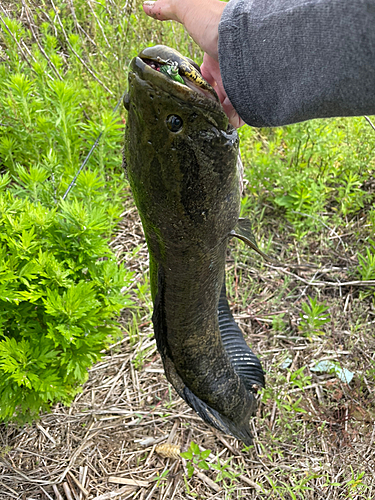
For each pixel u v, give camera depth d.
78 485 0.74
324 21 0.36
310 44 0.37
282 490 0.76
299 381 0.84
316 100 0.39
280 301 1.07
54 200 0.88
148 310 1.01
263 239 1.17
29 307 0.68
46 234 0.71
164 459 0.79
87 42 1.41
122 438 0.81
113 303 0.73
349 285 1.09
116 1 1.26
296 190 1.17
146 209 0.44
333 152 1.22
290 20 0.37
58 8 1.38
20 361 0.64
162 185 0.41
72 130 1.10
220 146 0.40
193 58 1.34
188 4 0.43
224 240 0.50
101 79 1.30
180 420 0.85
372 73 0.36
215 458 0.80
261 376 0.83
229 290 1.07
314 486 0.77
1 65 1.20
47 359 0.66
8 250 0.72
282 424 0.84
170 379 0.66
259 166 1.20
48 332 0.65
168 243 0.46
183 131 0.37
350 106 0.39
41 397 0.68
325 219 1.19
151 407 0.86
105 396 0.87
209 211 0.43
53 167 0.94
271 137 1.41
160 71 0.36
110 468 0.77
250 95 0.40
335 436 0.83
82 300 0.66
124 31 1.23
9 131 1.13
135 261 1.10
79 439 0.80
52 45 1.27
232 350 0.81
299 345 0.98
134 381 0.89
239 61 0.40
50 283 0.68
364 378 0.91
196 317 0.57
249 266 1.12
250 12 0.39
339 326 1.02
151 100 0.36
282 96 0.40
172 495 0.75
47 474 0.75
